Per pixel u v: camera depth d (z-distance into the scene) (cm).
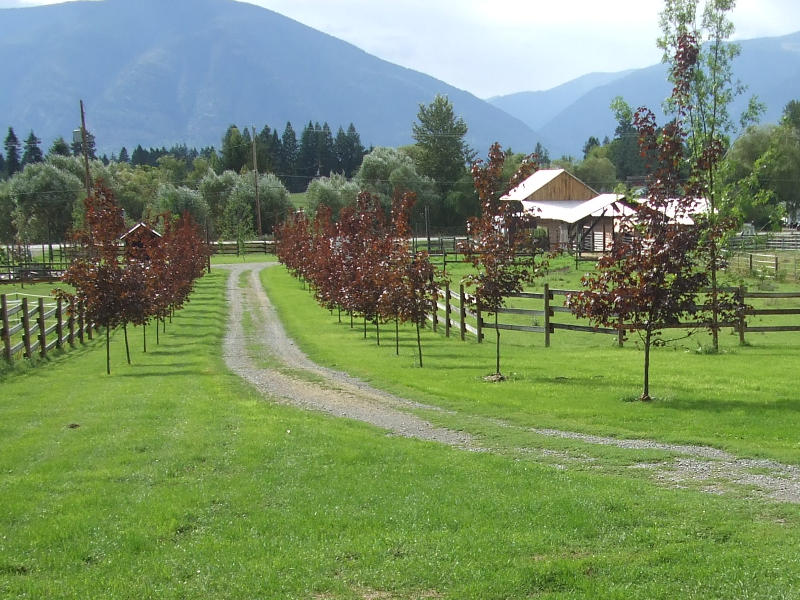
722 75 2208
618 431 1188
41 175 8675
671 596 619
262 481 933
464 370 1819
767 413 1242
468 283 1784
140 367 2047
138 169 12006
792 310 2125
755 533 742
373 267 2444
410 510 820
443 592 641
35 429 1250
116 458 1037
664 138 1385
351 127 16912
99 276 2012
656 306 1385
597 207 6334
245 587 652
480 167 1794
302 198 13600
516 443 1148
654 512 804
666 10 2244
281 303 3934
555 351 2175
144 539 752
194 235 5372
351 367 1931
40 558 716
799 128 9125
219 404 1444
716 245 2033
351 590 649
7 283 4978
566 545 724
